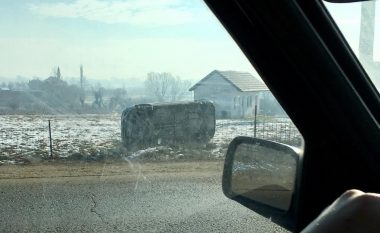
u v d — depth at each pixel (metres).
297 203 2.26
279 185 2.34
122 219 2.55
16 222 2.44
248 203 2.40
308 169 2.21
